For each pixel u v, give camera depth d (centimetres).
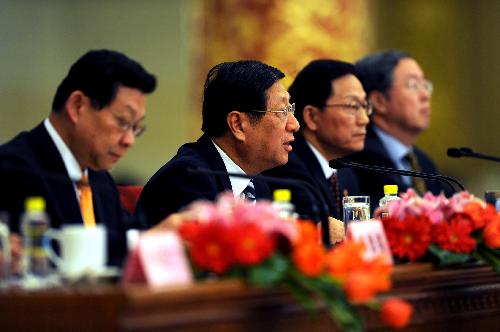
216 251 601
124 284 582
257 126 972
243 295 587
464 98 2359
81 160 824
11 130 1808
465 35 2355
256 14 1755
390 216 808
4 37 1817
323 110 1135
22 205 796
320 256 609
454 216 804
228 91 973
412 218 788
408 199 812
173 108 1931
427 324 746
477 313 798
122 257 790
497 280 821
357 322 614
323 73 1134
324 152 1142
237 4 1766
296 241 616
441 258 774
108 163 820
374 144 1308
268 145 974
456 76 2362
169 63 1938
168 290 552
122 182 1841
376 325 689
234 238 595
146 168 1914
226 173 782
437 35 2361
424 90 1388
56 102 820
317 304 630
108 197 879
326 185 1116
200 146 977
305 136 1141
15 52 1825
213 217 612
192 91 1814
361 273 618
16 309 593
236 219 612
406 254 779
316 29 1778
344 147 1138
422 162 1391
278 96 977
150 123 1923
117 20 1920
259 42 1755
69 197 816
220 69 985
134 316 544
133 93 806
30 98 1828
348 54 1817
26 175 802
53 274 677
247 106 970
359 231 740
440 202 807
